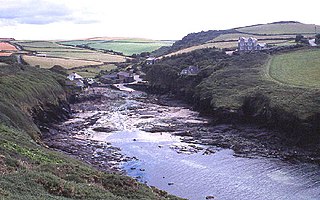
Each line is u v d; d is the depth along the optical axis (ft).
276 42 606.14
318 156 211.00
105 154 221.46
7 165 104.94
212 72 438.40
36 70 436.35
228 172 188.03
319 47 479.82
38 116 287.48
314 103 248.32
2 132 165.37
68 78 498.69
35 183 88.17
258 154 219.61
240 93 323.98
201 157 215.51
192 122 312.50
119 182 111.24
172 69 522.06
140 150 231.71
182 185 170.19
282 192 160.66
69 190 89.81
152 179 178.29
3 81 291.79
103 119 334.44
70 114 355.97
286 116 246.27
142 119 332.60
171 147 238.07
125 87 554.46
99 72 643.45
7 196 72.90
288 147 230.48
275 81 337.52
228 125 289.74
